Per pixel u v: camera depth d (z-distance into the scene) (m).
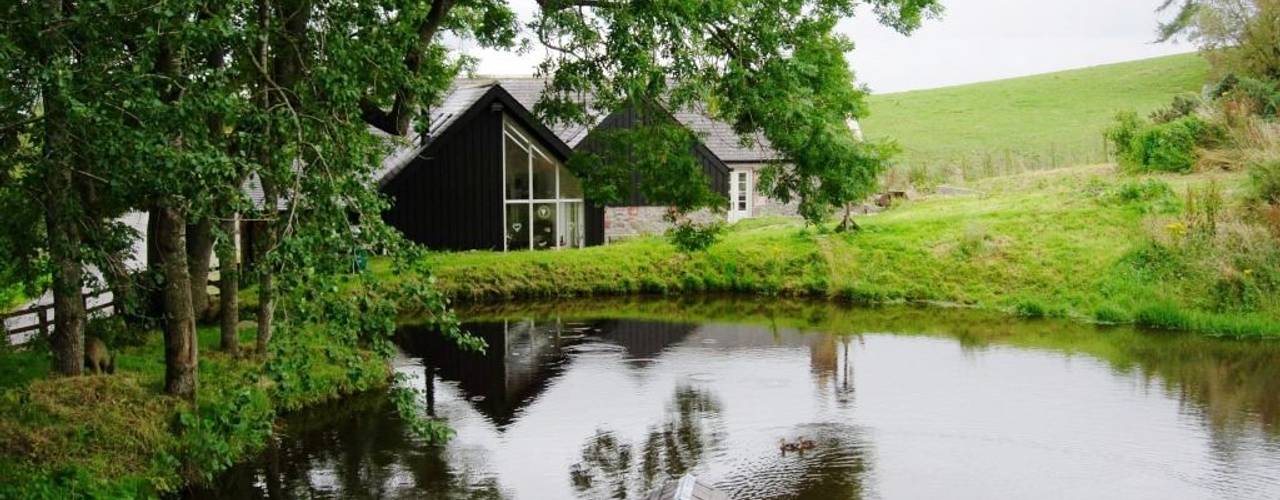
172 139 10.85
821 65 20.03
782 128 19.44
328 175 10.79
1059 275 28.47
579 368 21.86
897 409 18.17
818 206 20.30
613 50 17.66
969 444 16.06
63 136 10.81
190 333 15.33
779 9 19.48
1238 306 24.75
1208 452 15.58
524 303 30.45
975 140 63.03
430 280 11.14
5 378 15.46
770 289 31.45
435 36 20.41
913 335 24.92
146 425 14.23
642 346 24.12
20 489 11.98
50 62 10.05
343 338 11.03
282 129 11.06
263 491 14.12
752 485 14.34
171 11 9.95
